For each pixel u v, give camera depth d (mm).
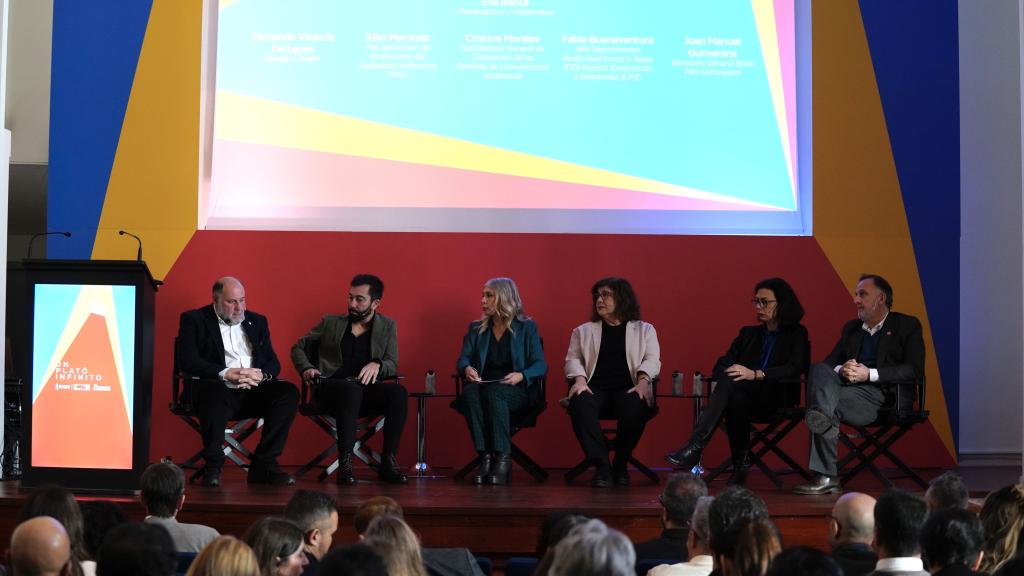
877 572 2570
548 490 5250
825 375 5230
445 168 6652
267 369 5668
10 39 7469
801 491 5176
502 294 5824
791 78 6695
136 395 4797
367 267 6594
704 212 6664
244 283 6566
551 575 1840
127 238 6578
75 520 2742
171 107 6645
